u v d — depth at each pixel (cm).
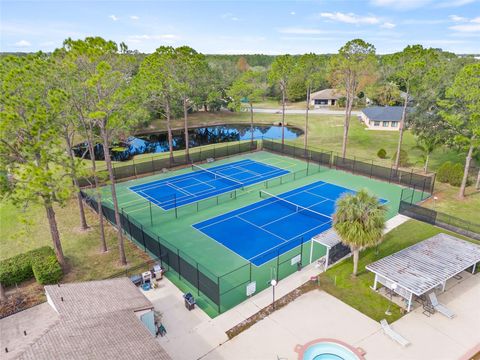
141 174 4453
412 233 2812
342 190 3819
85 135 2680
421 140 4138
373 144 5753
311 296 2117
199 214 3278
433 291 2131
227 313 1978
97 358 1299
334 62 4522
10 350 1359
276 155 5341
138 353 1366
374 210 2062
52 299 1644
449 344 1745
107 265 2445
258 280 2273
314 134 6681
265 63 18062
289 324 1892
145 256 2561
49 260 2277
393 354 1686
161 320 1920
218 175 4347
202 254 2584
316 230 2930
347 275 2312
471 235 2716
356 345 1745
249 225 3041
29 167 1869
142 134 7150
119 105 2252
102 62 1989
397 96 8762
